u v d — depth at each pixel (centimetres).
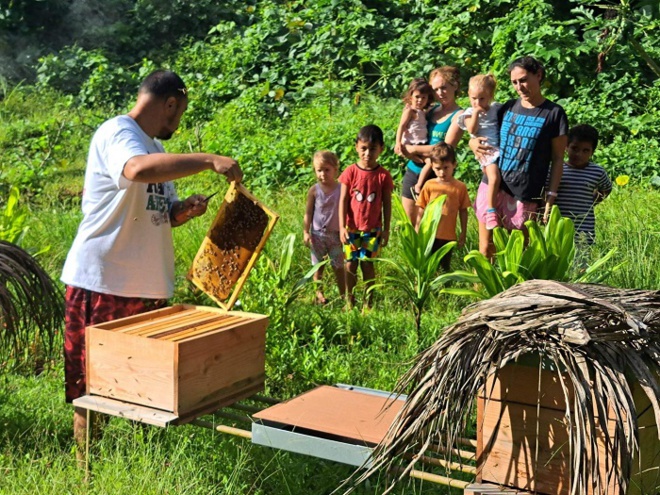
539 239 490
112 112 1384
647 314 306
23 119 1347
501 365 291
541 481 304
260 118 1242
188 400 380
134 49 1591
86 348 399
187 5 1602
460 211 704
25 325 451
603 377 280
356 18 1393
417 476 325
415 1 1448
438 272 699
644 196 888
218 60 1424
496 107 628
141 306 441
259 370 422
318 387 411
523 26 1207
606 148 1045
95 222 430
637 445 274
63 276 441
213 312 442
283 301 570
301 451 352
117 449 400
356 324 613
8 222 664
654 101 1118
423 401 307
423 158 729
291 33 1415
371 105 1202
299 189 997
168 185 455
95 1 1656
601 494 278
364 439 340
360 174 689
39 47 1612
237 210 419
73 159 1206
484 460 316
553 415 300
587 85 1162
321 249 706
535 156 602
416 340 564
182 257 759
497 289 495
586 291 325
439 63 1264
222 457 415
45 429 450
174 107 439
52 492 377
